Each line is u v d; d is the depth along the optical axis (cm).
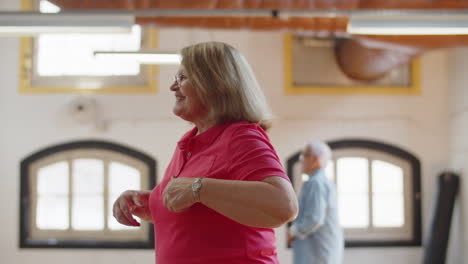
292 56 784
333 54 788
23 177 771
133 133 775
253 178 130
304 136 777
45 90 775
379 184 789
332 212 525
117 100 776
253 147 134
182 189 128
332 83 788
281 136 776
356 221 788
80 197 778
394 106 788
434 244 739
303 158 532
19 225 767
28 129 775
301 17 530
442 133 789
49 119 775
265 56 777
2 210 769
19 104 775
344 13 401
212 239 135
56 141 775
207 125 151
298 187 773
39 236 774
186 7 411
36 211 775
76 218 777
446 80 790
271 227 125
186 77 148
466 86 724
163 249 144
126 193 169
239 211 124
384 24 390
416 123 789
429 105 791
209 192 125
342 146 780
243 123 142
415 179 785
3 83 774
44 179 779
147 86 779
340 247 529
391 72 793
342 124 782
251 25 546
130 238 775
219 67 146
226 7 408
